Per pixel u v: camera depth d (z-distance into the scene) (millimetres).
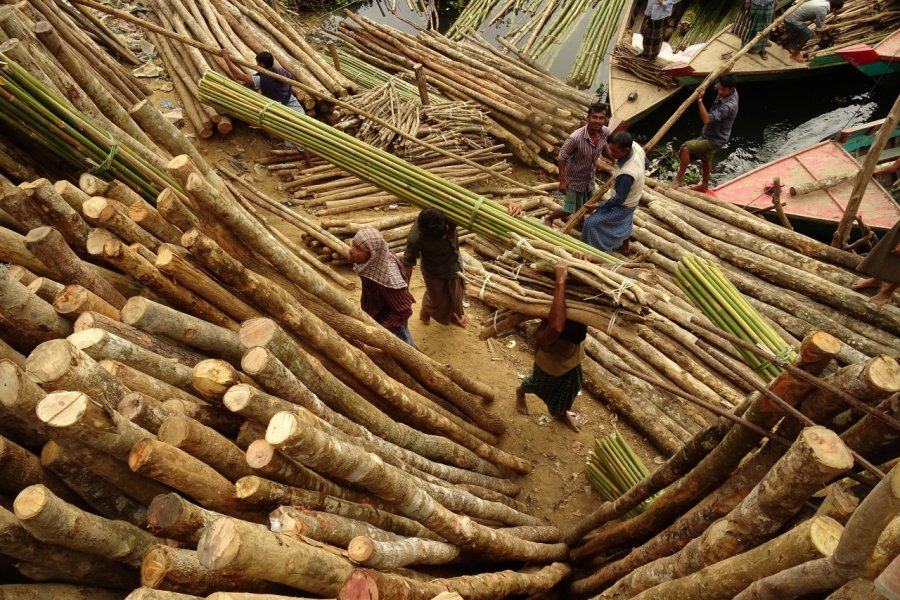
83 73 4312
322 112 8820
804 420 2686
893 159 9266
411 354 4523
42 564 2209
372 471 2766
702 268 4434
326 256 7098
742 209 7793
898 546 1719
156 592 2029
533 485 5277
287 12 12703
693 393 5742
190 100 8336
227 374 2723
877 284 6207
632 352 6180
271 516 2465
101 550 2277
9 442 2311
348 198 8047
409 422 4426
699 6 13125
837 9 12117
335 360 3801
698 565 2705
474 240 7719
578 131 6887
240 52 8953
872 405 2486
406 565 3066
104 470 2373
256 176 8164
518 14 13828
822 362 2541
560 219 7719
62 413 2123
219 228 3398
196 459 2477
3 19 4016
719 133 8297
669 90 11164
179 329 3055
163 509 2273
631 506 4039
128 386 2643
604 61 12383
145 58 9078
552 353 4863
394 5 14188
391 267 5137
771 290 6605
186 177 3156
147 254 3199
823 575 1940
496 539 3635
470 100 10180
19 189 3092
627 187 6199
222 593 2020
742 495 2975
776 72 11141
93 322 2748
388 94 9398
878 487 1682
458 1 14422
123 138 4289
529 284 4562
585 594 4113
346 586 2180
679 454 3504
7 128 3738
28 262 3119
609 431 5762
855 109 11664
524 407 5754
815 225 8117
